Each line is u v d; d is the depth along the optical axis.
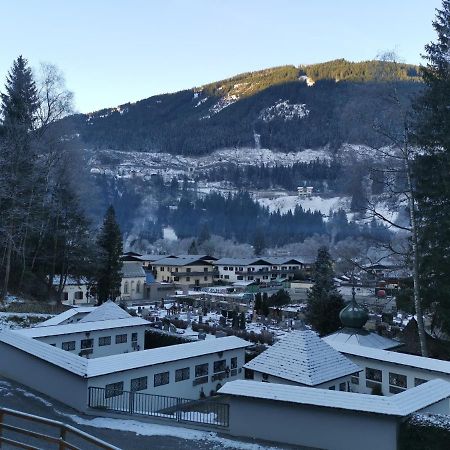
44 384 26.86
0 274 55.81
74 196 60.56
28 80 59.00
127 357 27.88
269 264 130.88
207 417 24.14
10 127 54.56
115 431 21.80
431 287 37.25
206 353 31.73
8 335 30.38
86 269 62.94
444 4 37.94
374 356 31.47
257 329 55.56
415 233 35.88
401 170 35.72
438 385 23.08
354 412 19.83
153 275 121.38
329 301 48.28
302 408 20.78
